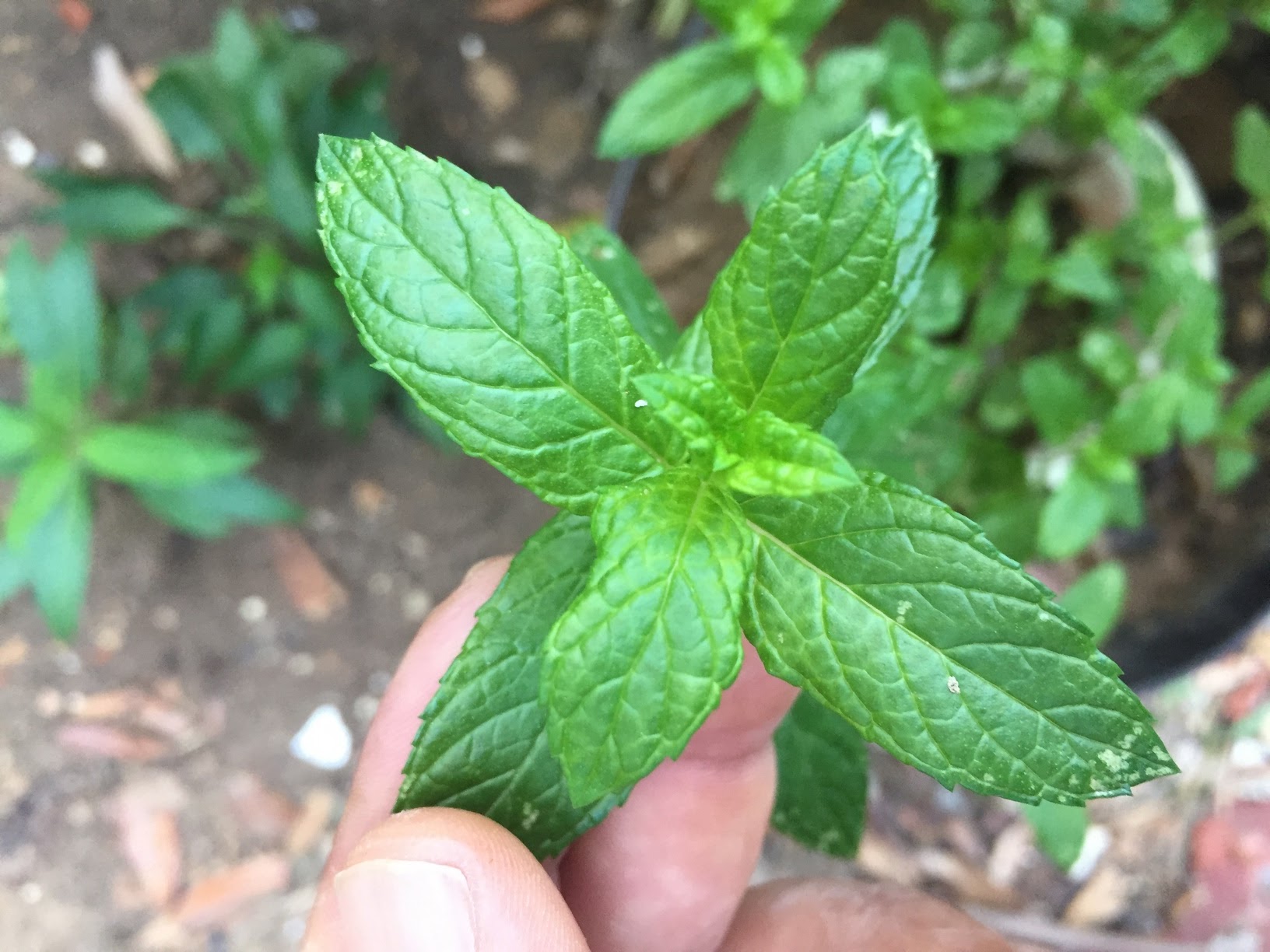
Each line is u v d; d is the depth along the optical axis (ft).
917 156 0.37
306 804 0.85
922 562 0.32
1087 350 0.60
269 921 0.83
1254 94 0.68
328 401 0.77
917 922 0.51
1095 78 0.57
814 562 0.32
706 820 0.49
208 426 0.75
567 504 0.33
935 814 0.80
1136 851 0.80
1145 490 0.72
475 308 0.31
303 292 0.70
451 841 0.35
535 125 0.86
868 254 0.31
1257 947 0.78
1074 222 0.69
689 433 0.31
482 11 0.86
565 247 0.31
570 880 0.51
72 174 0.73
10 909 0.82
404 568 0.86
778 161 0.53
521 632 0.35
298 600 0.86
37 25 0.82
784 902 0.54
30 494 0.64
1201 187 0.71
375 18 0.85
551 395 0.32
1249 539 0.69
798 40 0.52
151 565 0.85
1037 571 0.73
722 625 0.30
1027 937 0.78
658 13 0.83
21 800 0.83
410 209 0.31
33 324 0.65
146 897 0.83
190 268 0.76
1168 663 0.69
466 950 0.36
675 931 0.51
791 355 0.32
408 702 0.47
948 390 0.59
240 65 0.68
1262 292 0.68
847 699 0.32
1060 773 0.31
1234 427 0.61
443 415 0.32
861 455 0.47
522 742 0.35
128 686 0.84
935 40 0.69
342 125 0.75
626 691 0.29
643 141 0.53
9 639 0.84
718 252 0.72
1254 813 0.80
